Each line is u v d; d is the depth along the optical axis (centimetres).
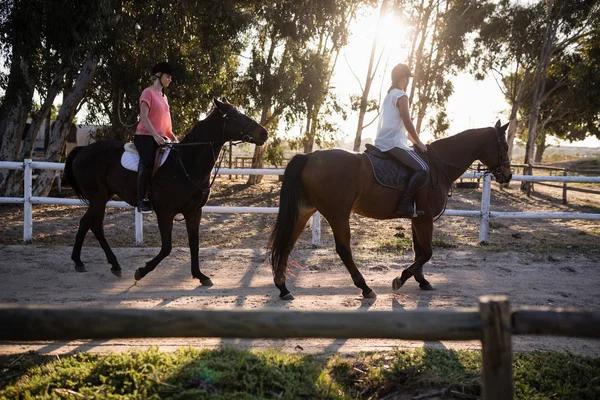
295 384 318
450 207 1569
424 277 632
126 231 984
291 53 2092
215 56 1678
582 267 710
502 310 187
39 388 310
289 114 2228
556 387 339
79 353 367
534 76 3144
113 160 603
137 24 1589
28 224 822
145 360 339
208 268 676
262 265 696
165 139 575
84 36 1082
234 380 312
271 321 192
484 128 598
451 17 2681
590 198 1956
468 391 332
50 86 1505
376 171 520
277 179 2753
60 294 543
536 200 1847
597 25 2703
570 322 184
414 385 339
